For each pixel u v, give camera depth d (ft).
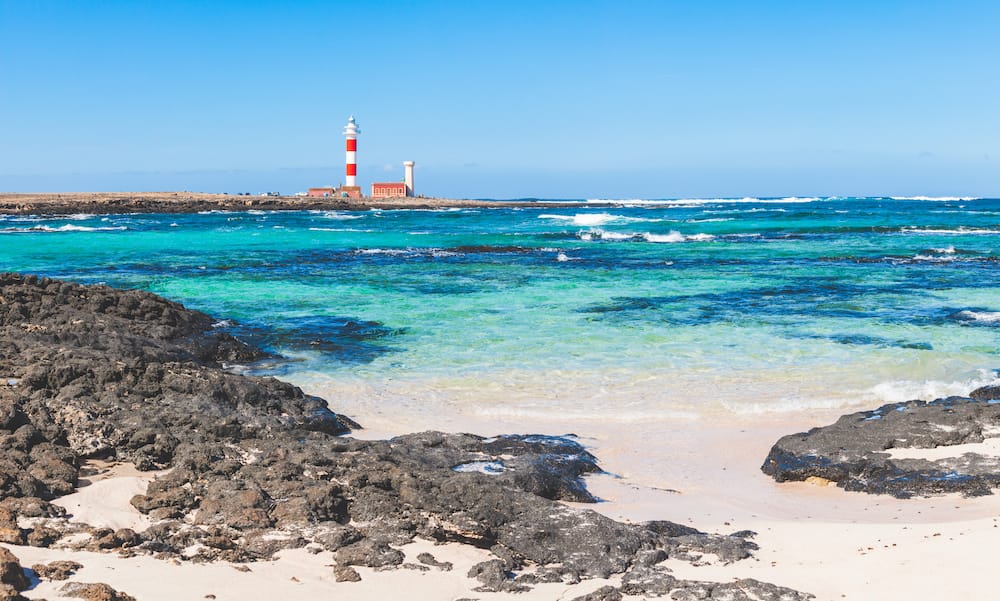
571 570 27.45
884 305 90.58
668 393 54.03
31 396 40.09
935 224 257.14
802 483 39.55
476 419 48.78
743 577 26.81
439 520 30.42
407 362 63.31
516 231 241.55
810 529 32.07
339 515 30.89
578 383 56.54
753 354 64.95
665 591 25.66
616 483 38.60
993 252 157.99
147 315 71.41
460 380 57.62
